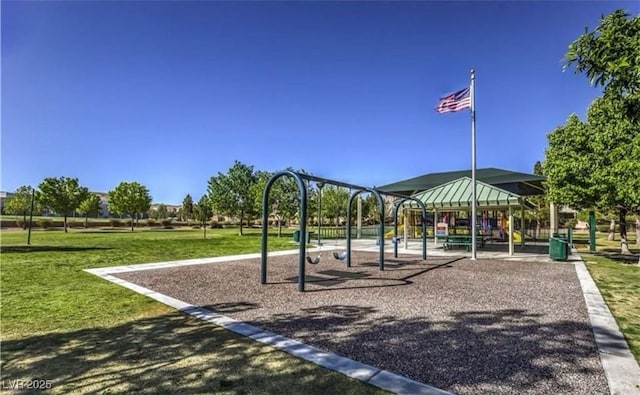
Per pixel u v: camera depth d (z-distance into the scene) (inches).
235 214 1224.2
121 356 146.6
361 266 436.5
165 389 118.3
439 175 1079.6
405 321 199.6
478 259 511.8
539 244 806.5
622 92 145.2
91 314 210.7
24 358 144.5
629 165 340.8
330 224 1958.7
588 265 446.3
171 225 2041.1
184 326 188.1
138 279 330.3
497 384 123.0
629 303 244.1
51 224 1758.1
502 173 924.0
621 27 130.3
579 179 522.6
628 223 1370.6
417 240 955.3
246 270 392.5
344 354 150.2
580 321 200.1
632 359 144.9
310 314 214.1
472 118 508.7
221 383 122.6
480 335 175.8
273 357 145.8
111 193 1660.9
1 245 682.2
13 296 257.3
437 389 119.0
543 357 147.4
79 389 118.0
